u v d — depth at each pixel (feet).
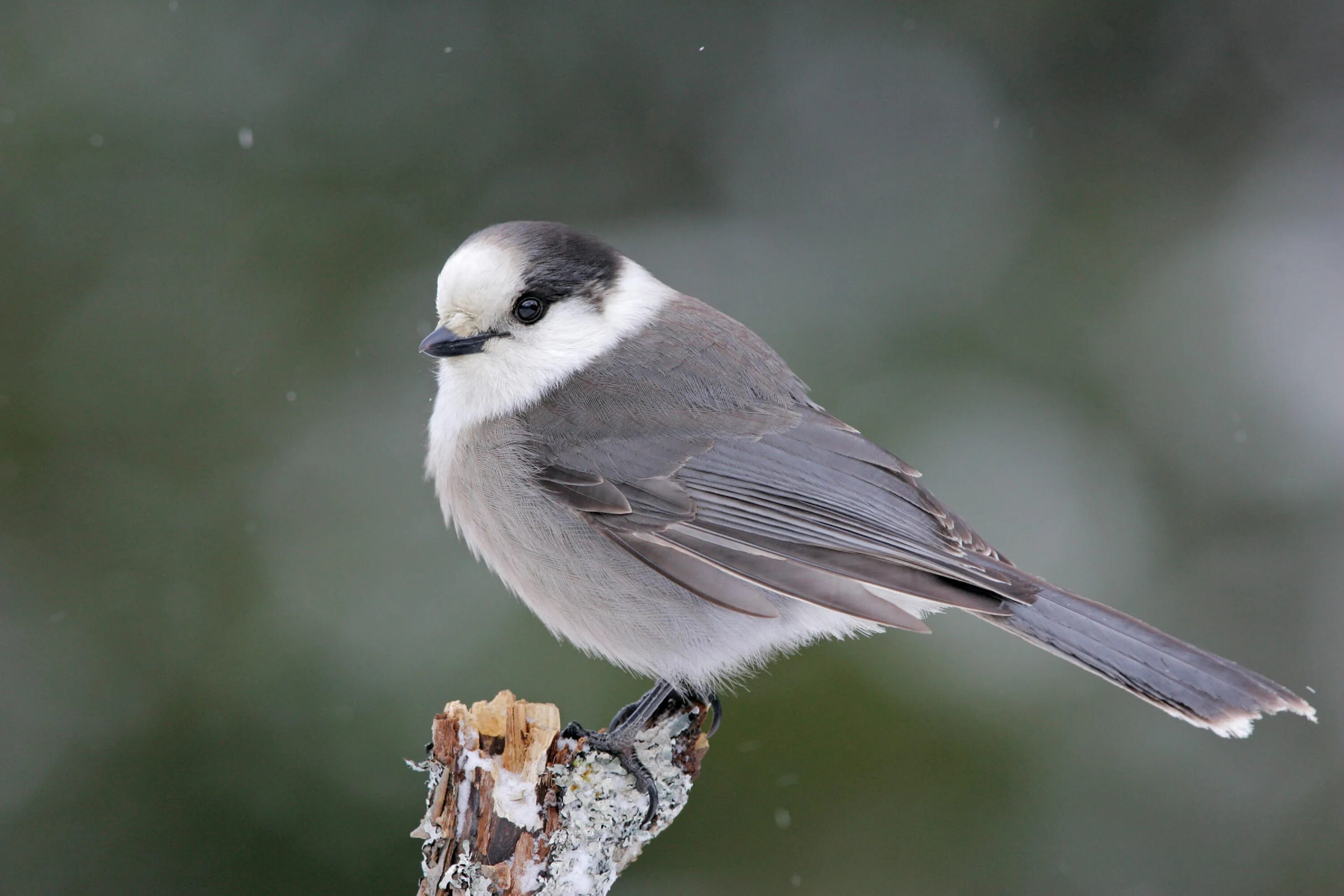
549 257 26.27
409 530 35.78
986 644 32.83
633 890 32.22
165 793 32.73
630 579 24.72
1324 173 39.99
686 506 24.63
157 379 36.96
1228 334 37.99
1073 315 38.40
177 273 37.68
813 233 40.09
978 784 32.53
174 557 35.12
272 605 34.55
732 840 32.45
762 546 24.03
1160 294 38.65
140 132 37.99
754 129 40.83
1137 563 36.29
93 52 37.73
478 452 25.71
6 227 37.09
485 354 26.05
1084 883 32.30
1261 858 33.09
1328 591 36.14
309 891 32.48
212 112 38.50
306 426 36.91
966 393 37.24
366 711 33.12
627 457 25.08
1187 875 32.68
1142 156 40.55
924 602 22.76
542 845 18.51
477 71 39.81
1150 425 37.47
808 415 26.00
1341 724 34.60
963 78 41.01
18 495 35.53
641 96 40.40
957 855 32.37
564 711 32.65
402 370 37.60
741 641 24.66
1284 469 36.99
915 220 40.06
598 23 40.01
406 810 32.55
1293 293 38.34
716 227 40.32
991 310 38.50
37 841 32.22
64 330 36.86
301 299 37.96
